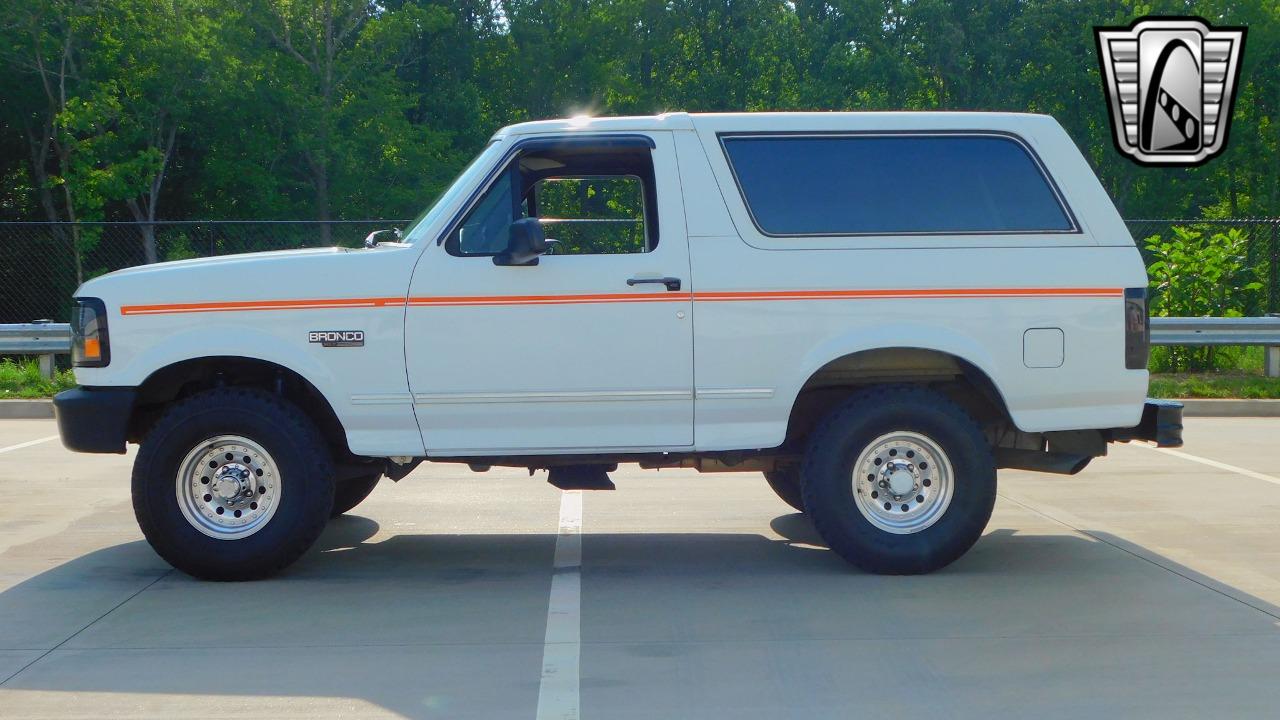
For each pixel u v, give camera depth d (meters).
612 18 49.97
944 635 5.38
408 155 41.22
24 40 37.03
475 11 50.75
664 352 6.36
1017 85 53.91
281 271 6.32
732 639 5.33
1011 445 6.99
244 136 40.44
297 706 4.48
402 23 41.03
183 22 37.94
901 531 6.43
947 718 4.34
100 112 36.00
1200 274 17.36
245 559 6.28
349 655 5.11
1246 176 52.00
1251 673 4.83
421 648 5.21
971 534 6.40
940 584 6.30
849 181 6.52
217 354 6.26
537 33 49.06
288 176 43.06
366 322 6.31
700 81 53.75
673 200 6.45
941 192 6.52
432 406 6.35
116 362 6.28
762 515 8.31
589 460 6.66
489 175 6.48
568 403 6.38
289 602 5.99
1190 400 14.36
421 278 6.33
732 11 55.44
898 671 4.88
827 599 6.01
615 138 6.51
